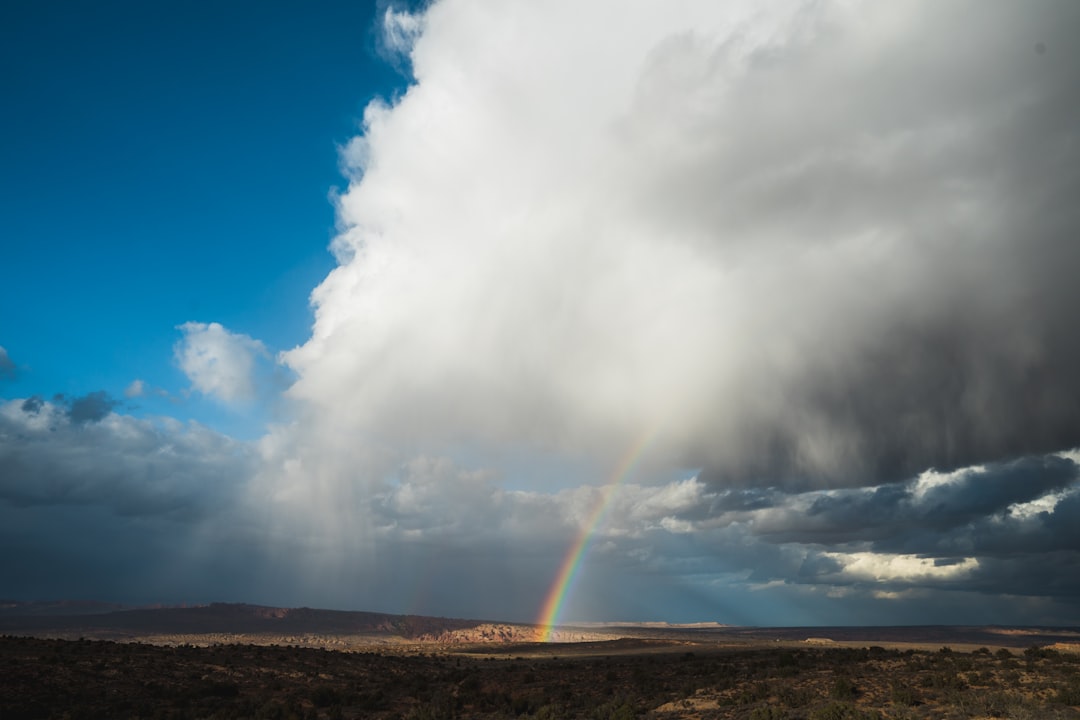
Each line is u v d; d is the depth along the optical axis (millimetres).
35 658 57750
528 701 51938
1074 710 33406
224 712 47906
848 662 55656
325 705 55656
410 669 80500
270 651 82750
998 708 34094
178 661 66375
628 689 55094
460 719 48781
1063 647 63406
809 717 35438
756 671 57188
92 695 50562
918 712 35062
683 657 85688
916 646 148000
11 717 43781
